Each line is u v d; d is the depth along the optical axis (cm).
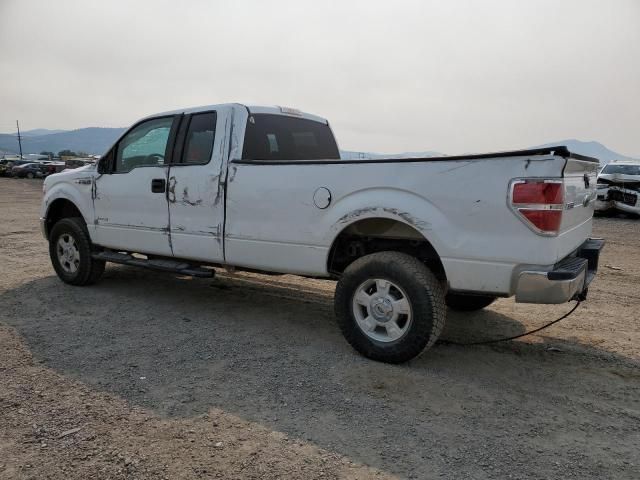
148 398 329
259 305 551
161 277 674
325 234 408
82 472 250
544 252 328
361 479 248
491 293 349
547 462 265
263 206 441
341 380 358
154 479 245
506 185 332
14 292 585
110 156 575
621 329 486
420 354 381
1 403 319
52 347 416
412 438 285
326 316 514
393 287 383
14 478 244
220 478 247
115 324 478
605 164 1595
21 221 1266
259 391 341
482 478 250
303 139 572
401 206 369
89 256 593
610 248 972
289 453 269
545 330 481
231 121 477
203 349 417
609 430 299
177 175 498
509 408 323
